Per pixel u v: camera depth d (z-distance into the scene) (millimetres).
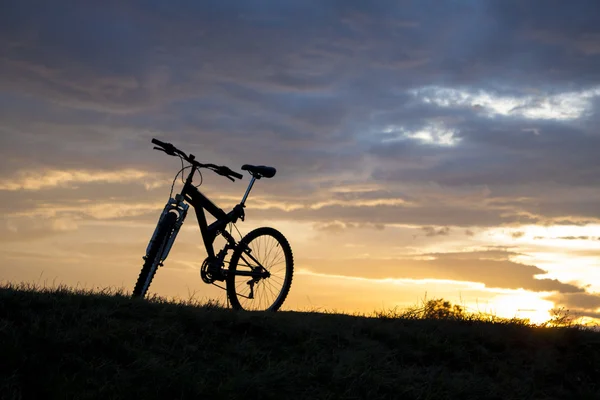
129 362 5641
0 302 5973
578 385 7047
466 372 6875
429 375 6551
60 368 5367
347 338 6938
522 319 8477
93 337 5750
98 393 5156
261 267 8055
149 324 6211
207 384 5566
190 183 7805
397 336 7227
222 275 7848
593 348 7578
